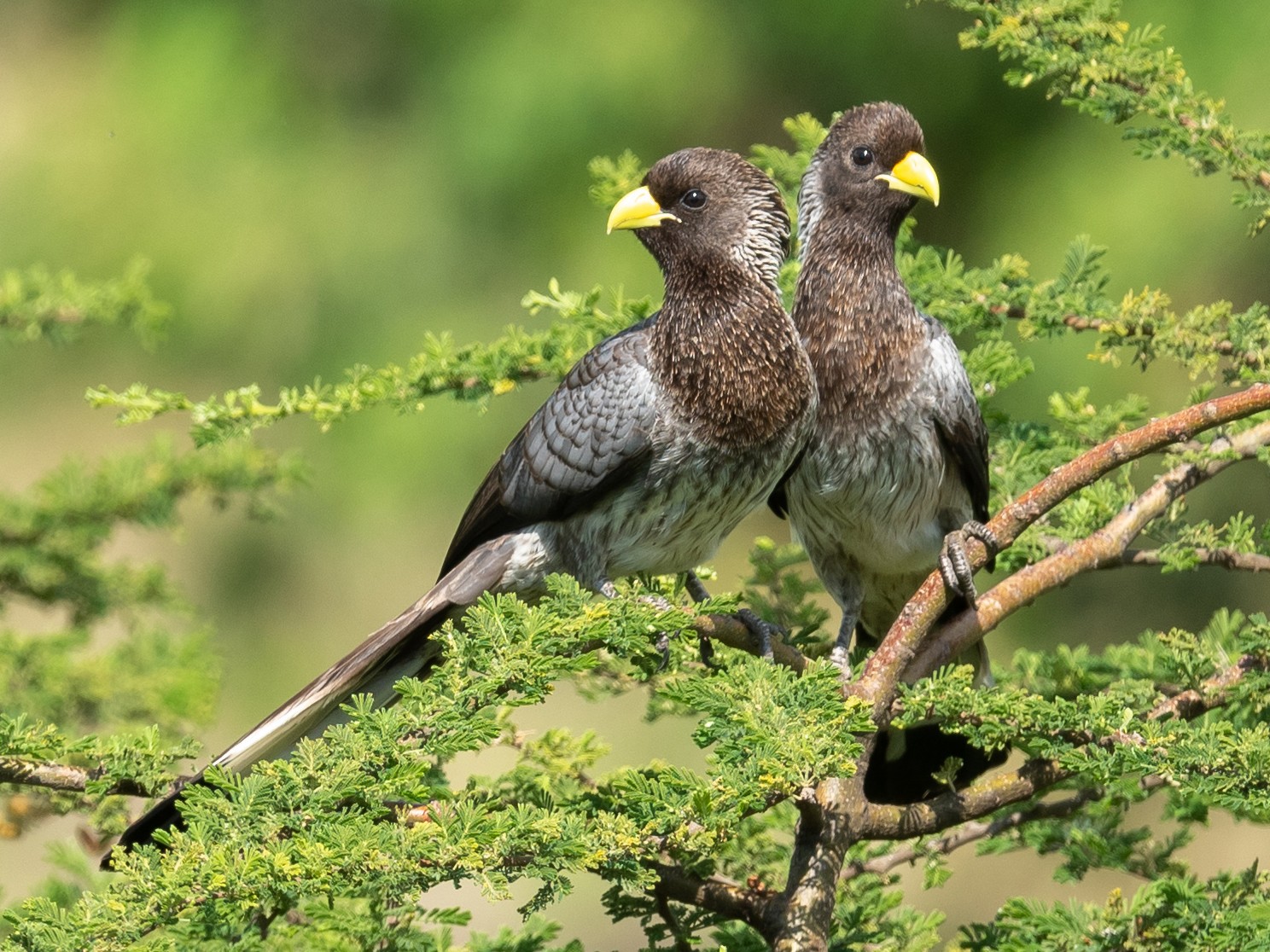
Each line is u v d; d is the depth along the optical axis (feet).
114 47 64.44
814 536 33.45
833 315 32.09
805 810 22.95
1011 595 26.40
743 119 61.16
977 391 33.55
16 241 61.57
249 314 61.16
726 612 23.56
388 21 62.13
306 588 62.90
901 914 27.14
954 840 28.30
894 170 32.12
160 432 39.52
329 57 62.75
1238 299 56.13
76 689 35.42
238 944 22.54
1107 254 56.34
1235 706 27.07
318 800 19.83
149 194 61.57
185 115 61.82
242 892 18.71
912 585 34.06
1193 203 55.52
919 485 32.19
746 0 60.59
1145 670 28.32
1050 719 23.13
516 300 60.08
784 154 37.86
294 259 61.00
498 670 21.48
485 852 19.56
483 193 60.23
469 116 60.44
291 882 18.75
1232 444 28.12
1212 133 31.12
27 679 35.45
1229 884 23.27
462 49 61.41
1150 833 27.81
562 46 60.18
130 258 60.95
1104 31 32.24
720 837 20.99
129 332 63.82
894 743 29.73
